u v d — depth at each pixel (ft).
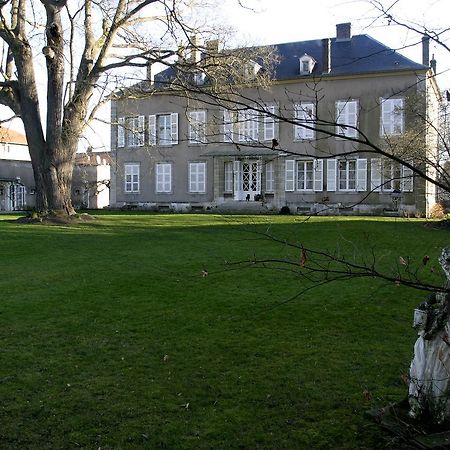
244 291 31.04
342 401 17.20
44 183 76.07
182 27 43.78
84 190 142.51
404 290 30.68
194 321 25.49
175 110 117.19
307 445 14.62
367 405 16.78
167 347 22.11
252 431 15.46
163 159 120.78
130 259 42.09
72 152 76.84
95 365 20.21
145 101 119.44
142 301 28.99
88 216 77.92
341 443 14.60
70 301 28.86
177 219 79.71
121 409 16.72
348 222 67.67
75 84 73.77
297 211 107.55
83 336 23.38
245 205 112.06
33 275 35.68
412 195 96.22
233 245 49.44
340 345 22.29
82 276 35.37
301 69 104.88
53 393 17.79
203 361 20.65
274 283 32.99
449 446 12.17
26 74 74.69
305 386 18.35
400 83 97.91
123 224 71.31
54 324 24.93
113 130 124.77
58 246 49.90
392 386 18.20
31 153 76.54
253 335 23.57
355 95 100.63
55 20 71.36
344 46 107.96
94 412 16.53
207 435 15.25
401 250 44.70
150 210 121.70
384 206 98.94
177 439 15.01
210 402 17.30
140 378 19.07
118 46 73.56
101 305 28.17
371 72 99.14
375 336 23.36
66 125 75.05
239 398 17.53
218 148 114.52
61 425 15.72
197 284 32.94
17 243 51.78
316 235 54.39
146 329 24.32
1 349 21.68
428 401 13.55
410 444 12.01
